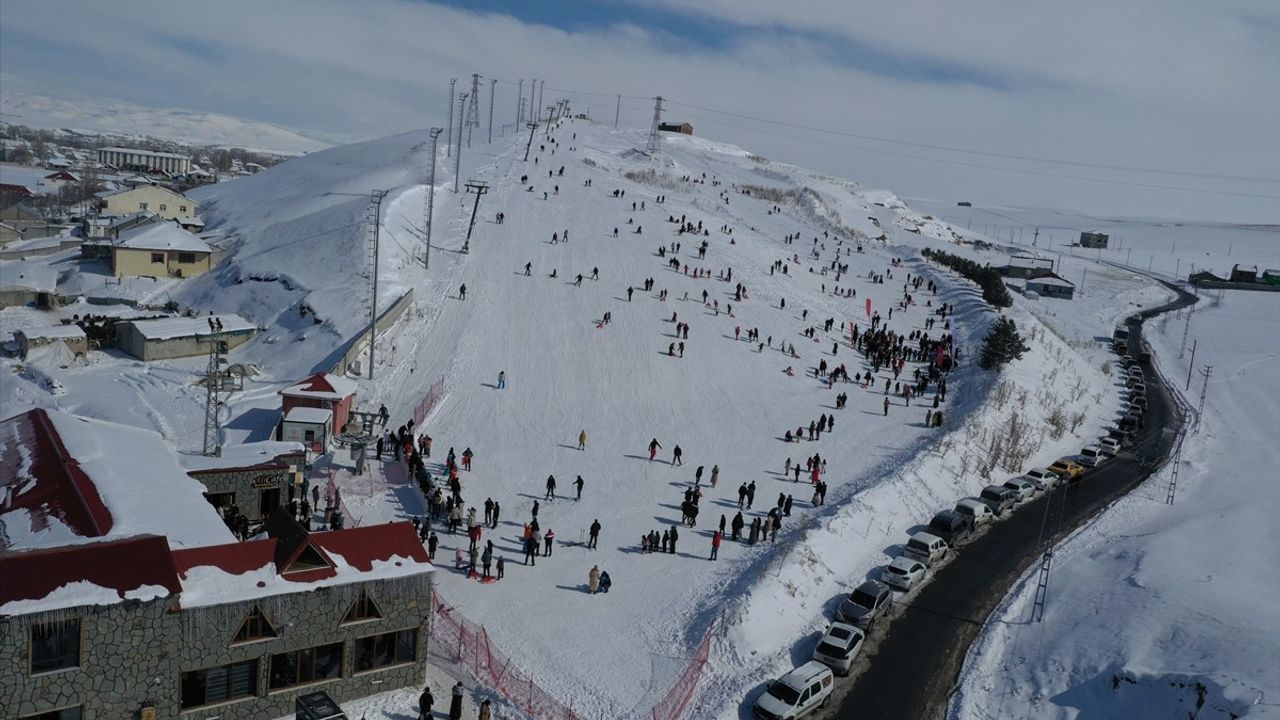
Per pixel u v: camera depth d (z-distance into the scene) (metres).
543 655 34.59
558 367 72.50
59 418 38.72
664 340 80.69
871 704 33.28
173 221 101.19
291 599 28.75
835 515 48.53
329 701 27.31
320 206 117.38
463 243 98.62
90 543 26.91
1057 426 73.19
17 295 85.12
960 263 126.81
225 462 42.72
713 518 49.59
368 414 58.09
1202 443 73.81
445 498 48.56
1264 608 38.69
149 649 26.48
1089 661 35.88
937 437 64.31
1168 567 43.72
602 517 48.62
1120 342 112.50
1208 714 30.78
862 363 84.06
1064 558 47.72
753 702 32.53
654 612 38.72
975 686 35.03
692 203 141.75
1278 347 115.31
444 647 34.56
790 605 39.66
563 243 102.56
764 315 91.31
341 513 44.19
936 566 46.25
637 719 30.89
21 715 24.89
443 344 74.25
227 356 74.06
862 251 134.88
